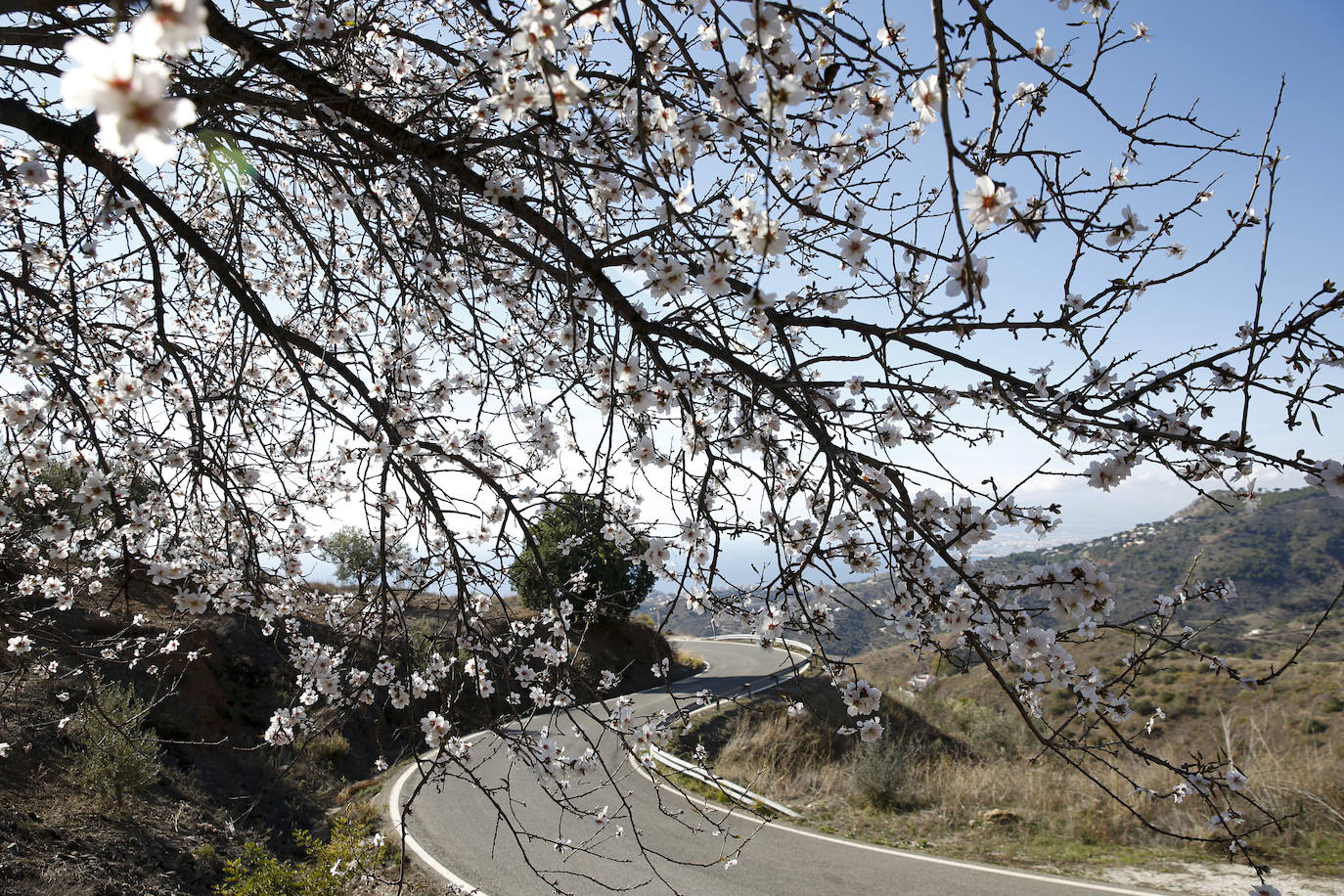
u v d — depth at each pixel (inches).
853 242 90.1
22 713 270.4
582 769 135.6
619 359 108.0
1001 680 78.7
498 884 249.8
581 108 99.4
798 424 105.7
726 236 86.6
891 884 243.4
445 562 123.7
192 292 190.2
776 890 242.8
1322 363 79.3
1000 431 96.7
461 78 131.0
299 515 159.9
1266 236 68.9
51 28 116.9
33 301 139.8
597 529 111.6
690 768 133.8
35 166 120.3
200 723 366.3
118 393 120.7
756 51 76.8
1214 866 235.1
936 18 50.0
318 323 152.6
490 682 131.6
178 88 116.3
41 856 221.0
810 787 349.4
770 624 104.3
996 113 80.2
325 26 133.5
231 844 282.7
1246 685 80.9
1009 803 312.7
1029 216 77.5
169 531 122.4
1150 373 82.1
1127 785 294.8
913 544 86.4
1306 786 258.2
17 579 164.1
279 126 159.3
